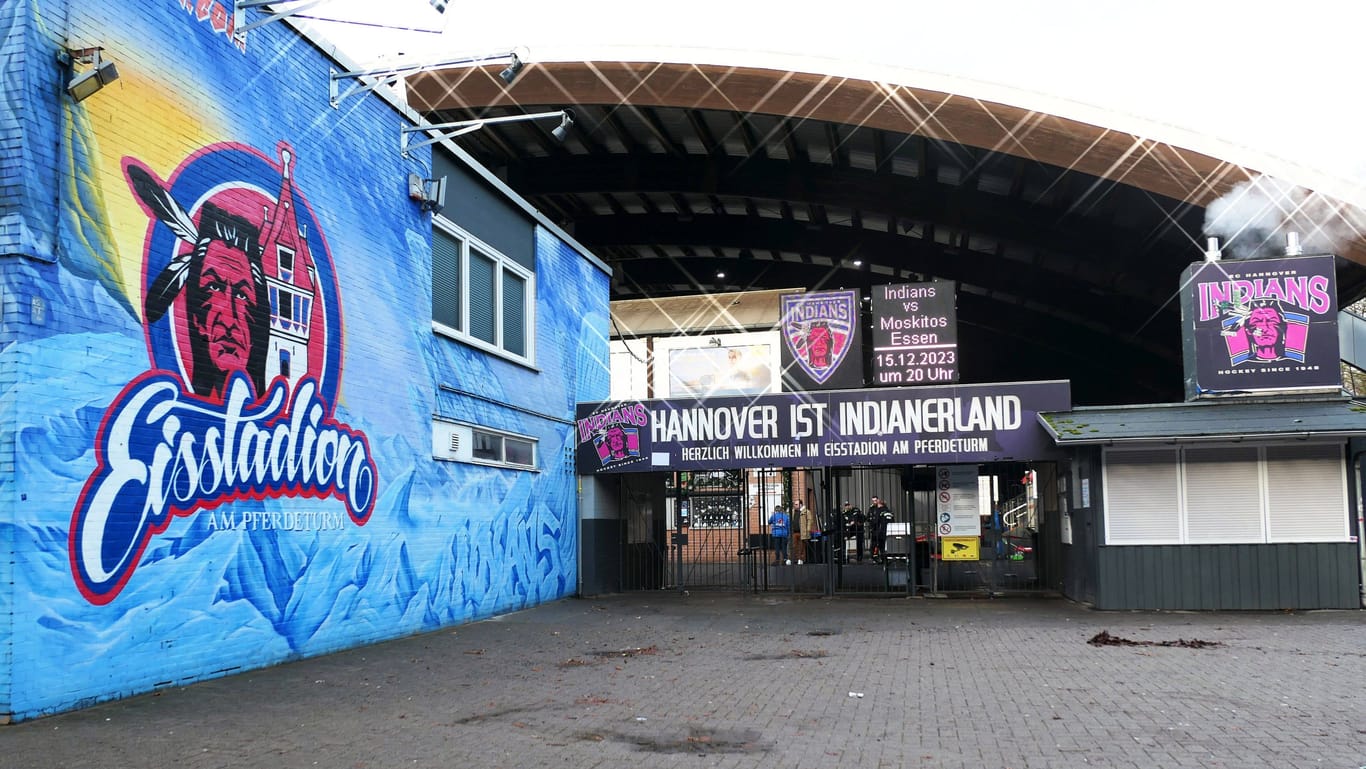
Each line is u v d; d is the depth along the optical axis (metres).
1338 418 15.98
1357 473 16.11
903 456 18.89
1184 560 16.39
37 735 7.70
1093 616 15.70
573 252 21.38
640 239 43.41
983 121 27.67
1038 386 18.39
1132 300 41.03
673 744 7.35
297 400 11.79
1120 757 6.78
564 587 19.81
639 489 22.97
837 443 19.27
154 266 9.68
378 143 13.95
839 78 28.06
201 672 10.12
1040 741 7.30
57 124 8.74
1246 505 16.30
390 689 9.78
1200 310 17.41
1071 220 34.22
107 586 9.01
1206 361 17.27
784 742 7.38
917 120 28.22
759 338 29.52
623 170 36.62
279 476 11.41
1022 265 42.22
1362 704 8.52
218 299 10.52
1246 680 9.75
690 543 24.80
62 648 8.55
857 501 25.31
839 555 21.23
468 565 15.88
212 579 10.30
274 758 6.98
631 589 21.78
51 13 8.73
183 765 6.79
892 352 19.83
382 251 13.88
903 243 43.06
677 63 28.52
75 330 8.78
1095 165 27.47
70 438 8.70
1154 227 32.53
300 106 12.19
